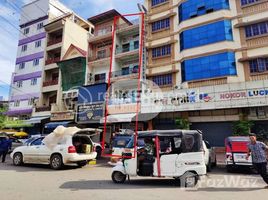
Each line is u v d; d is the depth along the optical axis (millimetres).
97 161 14031
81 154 10453
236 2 17047
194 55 17625
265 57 15133
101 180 7715
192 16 18484
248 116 15211
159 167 6988
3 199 5055
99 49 24906
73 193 5691
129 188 6414
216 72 16391
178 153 6969
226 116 16078
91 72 24422
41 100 27562
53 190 6012
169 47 19766
